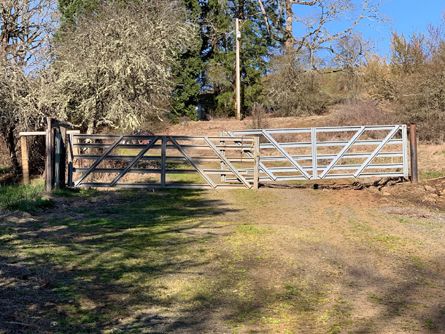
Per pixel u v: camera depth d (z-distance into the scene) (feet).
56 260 22.77
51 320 15.99
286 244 26.45
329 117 91.97
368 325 15.96
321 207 38.60
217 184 47.60
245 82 126.93
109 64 58.95
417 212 36.52
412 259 23.89
